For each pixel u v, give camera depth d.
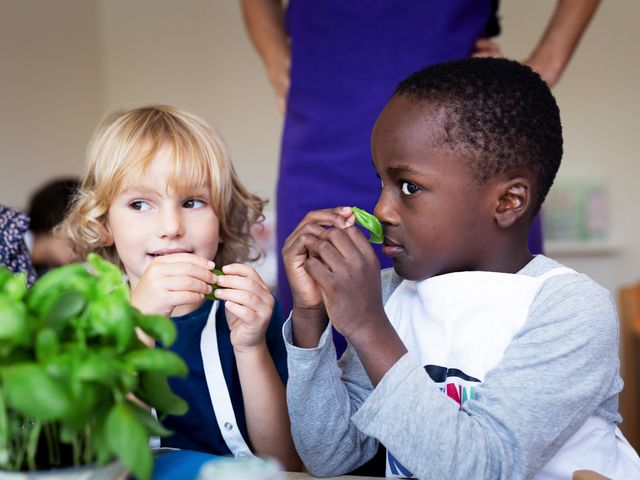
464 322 0.97
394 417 0.85
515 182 0.96
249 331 1.12
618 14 3.09
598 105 3.14
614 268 3.18
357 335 0.88
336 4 1.50
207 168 1.22
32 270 1.37
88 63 3.37
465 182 0.94
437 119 0.93
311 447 0.99
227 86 3.38
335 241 0.89
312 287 0.96
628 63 3.11
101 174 1.22
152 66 3.44
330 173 1.52
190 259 1.09
